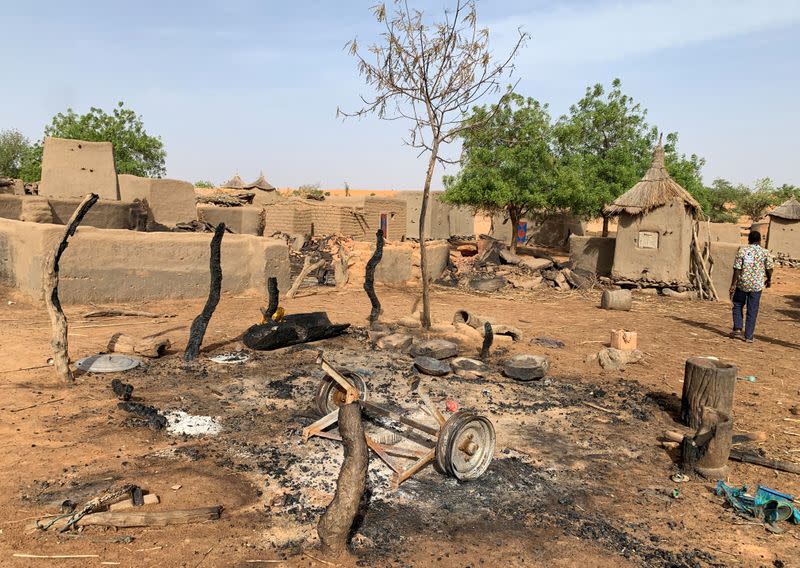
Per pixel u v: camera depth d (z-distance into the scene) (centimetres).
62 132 3800
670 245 1820
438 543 406
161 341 826
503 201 2397
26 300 1150
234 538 395
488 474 518
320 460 524
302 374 779
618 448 596
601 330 1223
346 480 381
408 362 867
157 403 644
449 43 957
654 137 2939
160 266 1256
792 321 1434
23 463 484
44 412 598
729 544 421
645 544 417
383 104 987
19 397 634
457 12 952
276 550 385
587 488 504
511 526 434
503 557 393
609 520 451
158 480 468
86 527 394
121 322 1045
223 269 1358
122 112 3950
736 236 2611
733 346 1104
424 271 1064
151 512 412
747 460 562
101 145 2022
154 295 1252
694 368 653
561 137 2648
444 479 505
